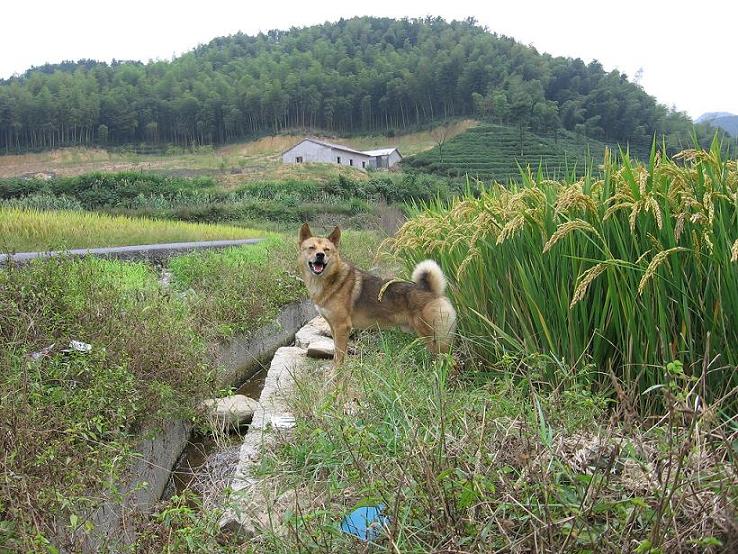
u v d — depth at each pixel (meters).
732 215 3.31
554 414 2.70
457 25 149.62
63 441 2.99
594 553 1.82
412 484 2.25
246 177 57.19
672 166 3.49
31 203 27.22
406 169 62.16
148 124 102.62
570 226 3.39
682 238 3.39
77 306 4.85
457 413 2.79
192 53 150.00
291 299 8.80
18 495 2.43
